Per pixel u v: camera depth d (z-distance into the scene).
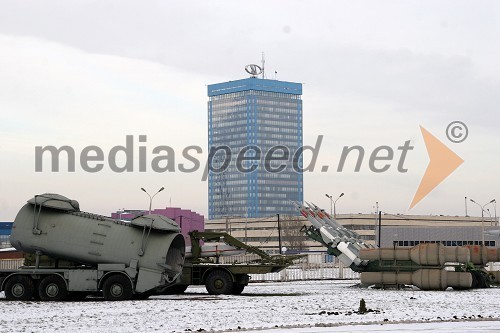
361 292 42.34
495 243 134.50
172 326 25.08
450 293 41.47
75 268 36.75
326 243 49.22
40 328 24.56
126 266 36.28
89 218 36.84
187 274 40.84
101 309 31.30
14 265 48.66
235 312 29.78
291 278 64.25
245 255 44.56
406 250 45.50
